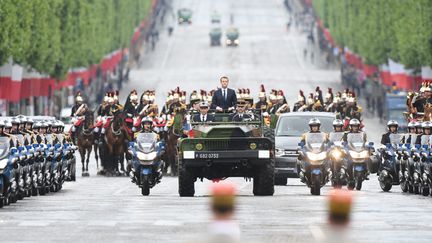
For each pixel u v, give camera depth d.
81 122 125.75
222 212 34.16
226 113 86.88
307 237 53.00
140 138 89.06
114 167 125.25
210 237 34.22
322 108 133.12
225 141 84.62
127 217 64.00
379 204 75.81
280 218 63.06
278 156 104.50
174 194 89.44
